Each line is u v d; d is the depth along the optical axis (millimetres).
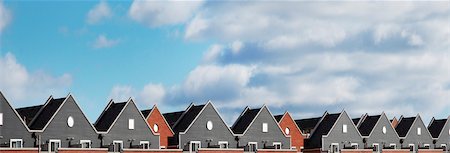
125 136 58219
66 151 52500
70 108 55594
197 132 61812
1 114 52156
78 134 55531
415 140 77812
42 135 53750
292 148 69062
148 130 59688
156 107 66938
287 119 74000
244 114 67375
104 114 60312
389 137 75125
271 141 65812
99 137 56688
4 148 50031
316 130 72875
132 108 59188
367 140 73062
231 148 62844
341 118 72062
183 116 64875
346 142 71688
